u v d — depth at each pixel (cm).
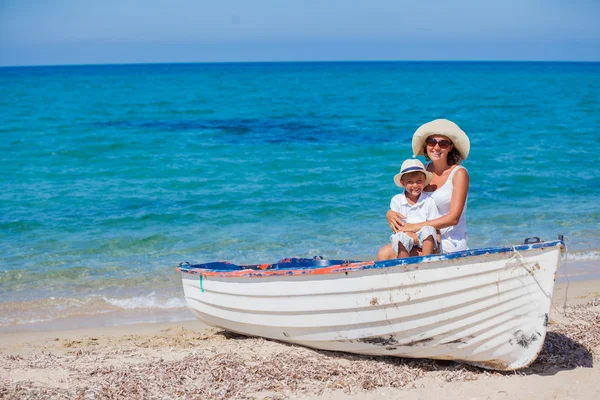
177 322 755
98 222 1216
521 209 1327
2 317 769
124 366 565
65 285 884
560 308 752
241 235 1127
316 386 513
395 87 6981
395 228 574
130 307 809
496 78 9394
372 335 549
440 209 573
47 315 778
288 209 1322
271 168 1831
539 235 1118
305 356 581
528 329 516
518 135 2659
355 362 566
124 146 2284
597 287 867
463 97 5219
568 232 1145
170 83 8250
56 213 1288
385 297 529
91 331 718
